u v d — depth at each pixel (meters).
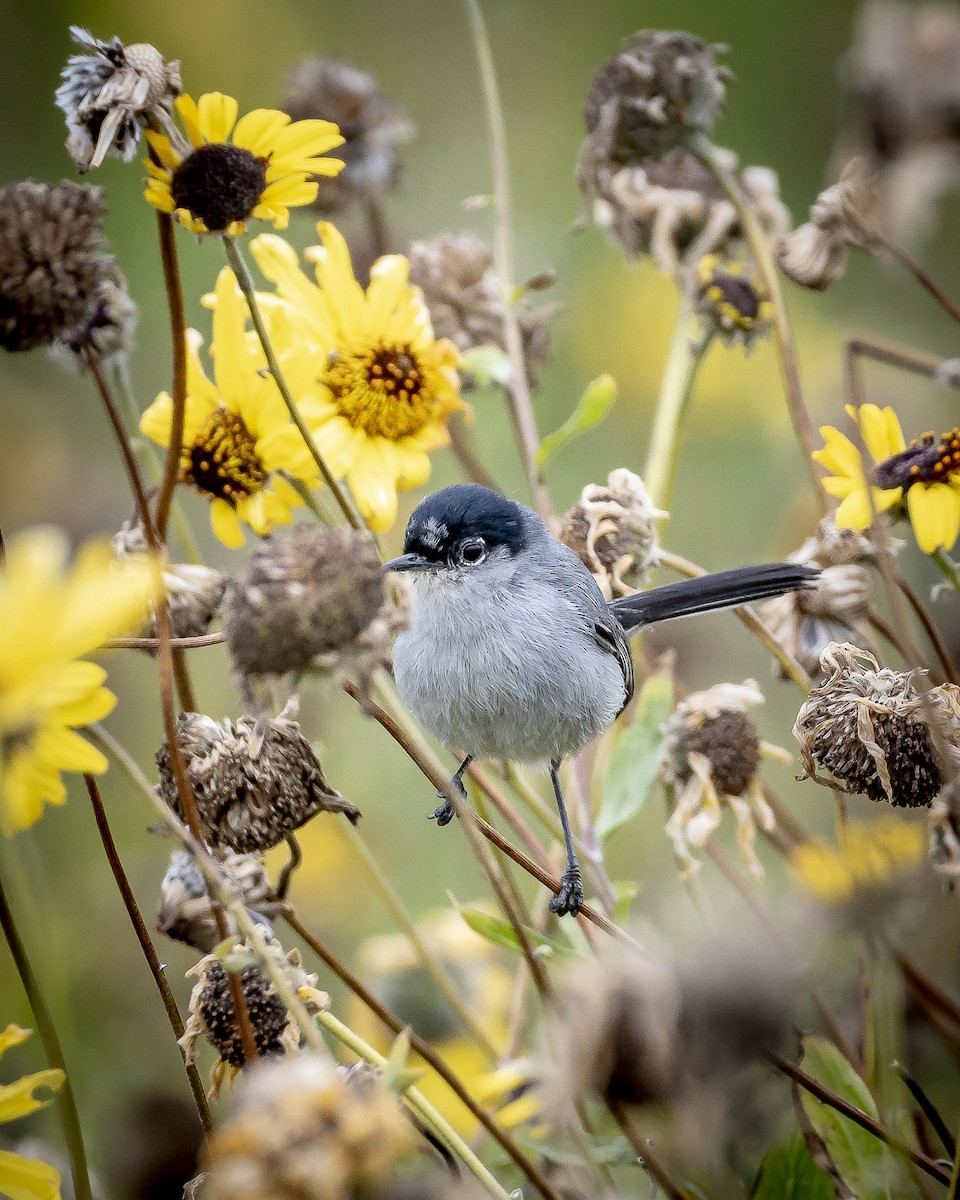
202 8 16.05
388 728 5.74
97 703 4.42
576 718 8.19
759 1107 5.28
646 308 14.47
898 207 8.29
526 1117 6.50
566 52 16.69
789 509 11.77
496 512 8.35
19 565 4.10
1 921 5.22
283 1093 4.15
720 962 4.94
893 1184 5.86
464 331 8.70
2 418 12.04
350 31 16.58
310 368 6.84
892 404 12.08
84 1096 6.96
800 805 10.87
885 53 8.41
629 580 8.23
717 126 16.14
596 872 7.37
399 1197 4.72
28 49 15.09
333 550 4.94
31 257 5.17
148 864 10.05
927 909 6.89
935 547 6.57
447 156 15.94
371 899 10.47
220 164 5.87
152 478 7.44
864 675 5.93
